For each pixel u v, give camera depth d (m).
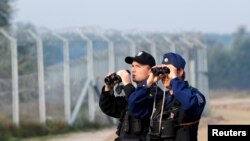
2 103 44.03
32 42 45.56
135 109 13.49
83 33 48.47
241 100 112.12
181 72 13.37
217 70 154.88
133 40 51.19
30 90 45.19
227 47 162.88
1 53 45.25
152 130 13.41
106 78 14.28
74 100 47.47
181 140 13.17
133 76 14.21
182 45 55.34
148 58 14.11
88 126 46.72
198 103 13.04
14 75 43.56
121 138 14.03
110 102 14.32
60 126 44.41
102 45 49.97
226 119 52.81
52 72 46.78
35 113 44.97
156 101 13.52
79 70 48.16
